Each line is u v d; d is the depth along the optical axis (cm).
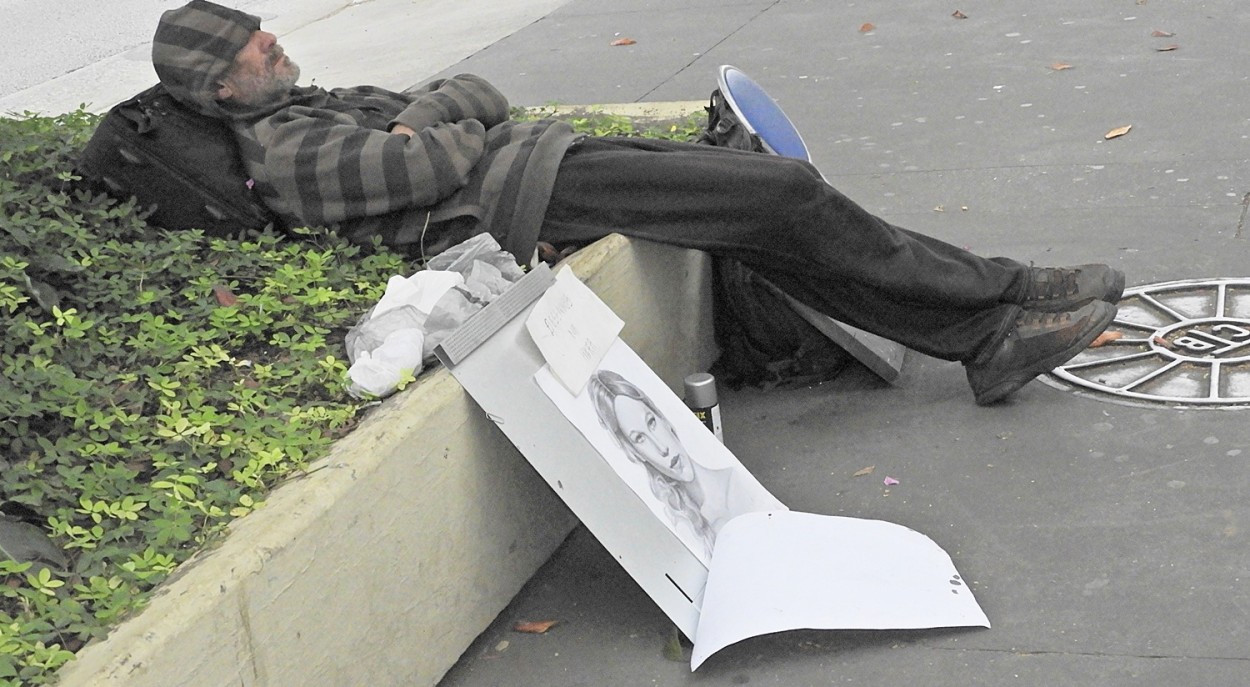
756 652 310
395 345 319
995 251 516
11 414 281
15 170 394
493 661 320
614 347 350
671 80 821
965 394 422
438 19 1109
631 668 311
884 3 945
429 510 296
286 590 249
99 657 217
